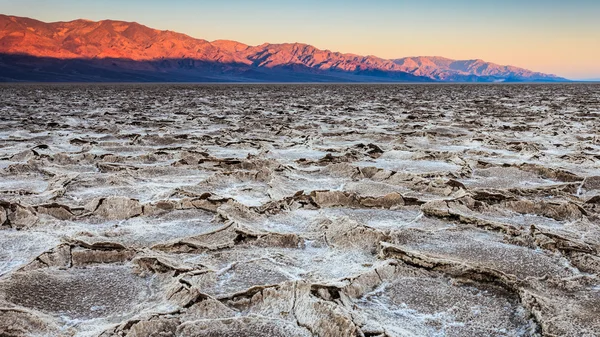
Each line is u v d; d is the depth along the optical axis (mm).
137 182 5488
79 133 9914
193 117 13812
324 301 2494
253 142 8555
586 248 3406
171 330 2354
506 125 11461
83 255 3250
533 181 5762
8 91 34750
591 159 6797
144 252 3322
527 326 2430
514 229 3801
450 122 12430
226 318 2434
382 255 3299
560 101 22297
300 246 3582
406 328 2393
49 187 5117
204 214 4336
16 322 2359
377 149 7934
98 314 2529
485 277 2938
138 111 16109
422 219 4273
